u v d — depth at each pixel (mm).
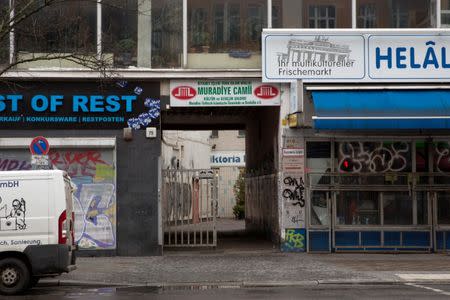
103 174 18469
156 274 14977
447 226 19000
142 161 18484
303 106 18250
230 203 47062
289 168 18734
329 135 18828
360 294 12133
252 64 18938
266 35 18516
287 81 18484
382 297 11664
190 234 21359
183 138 36594
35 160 14977
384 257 17969
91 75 18188
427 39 18609
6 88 18250
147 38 18703
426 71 18562
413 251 18906
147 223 18453
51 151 18406
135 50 18641
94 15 18516
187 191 19719
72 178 18422
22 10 14188
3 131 18219
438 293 12234
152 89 18609
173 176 19531
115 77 17969
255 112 23984
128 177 18453
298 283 13680
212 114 24344
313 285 13617
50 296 12336
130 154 18484
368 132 18938
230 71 18609
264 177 23078
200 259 17672
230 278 14328
